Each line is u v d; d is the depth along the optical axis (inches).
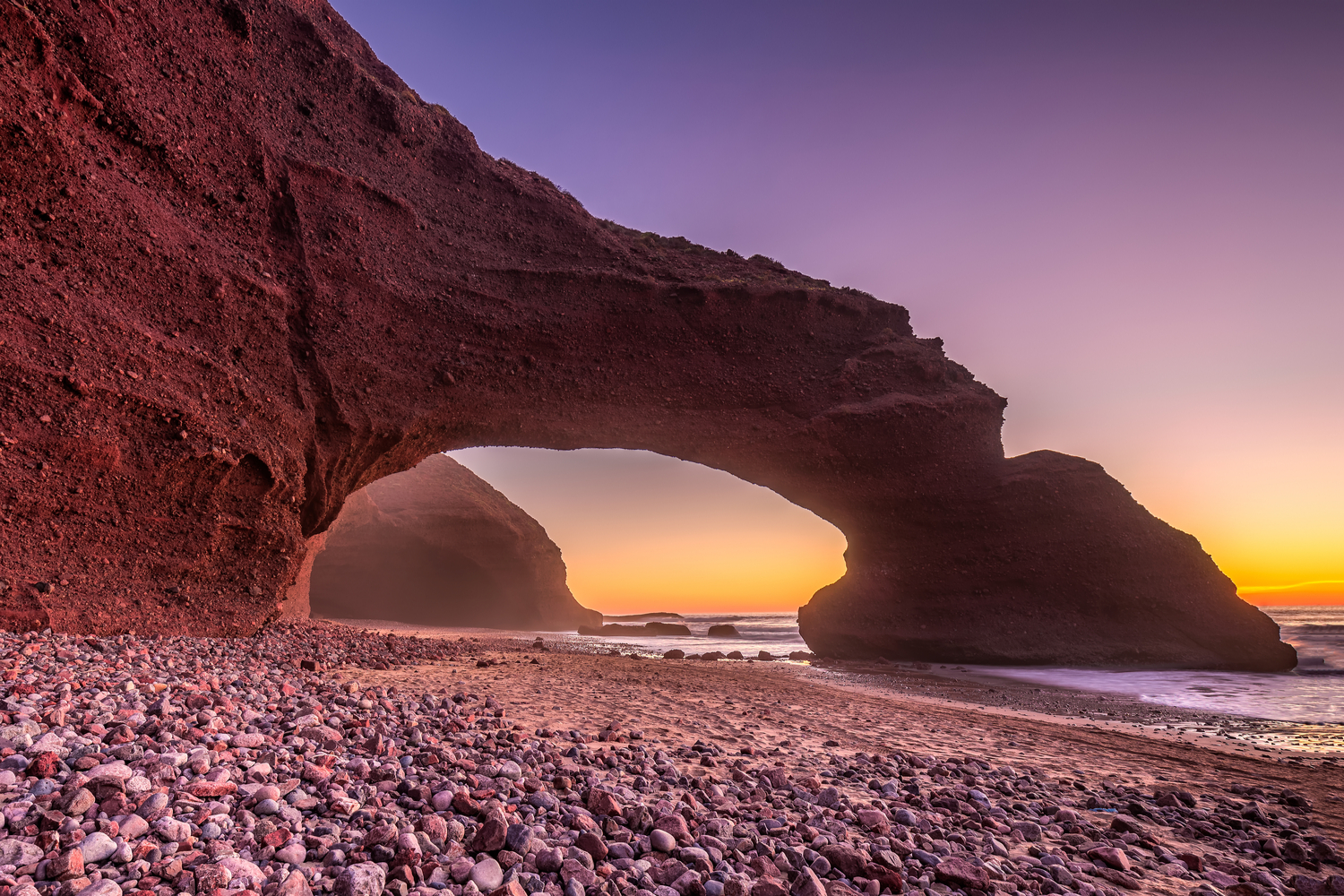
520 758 198.8
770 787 201.3
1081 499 1012.5
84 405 436.1
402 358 779.4
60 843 94.3
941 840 167.5
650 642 1654.8
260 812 119.3
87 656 273.0
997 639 963.3
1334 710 553.3
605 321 924.0
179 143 596.4
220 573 524.4
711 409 970.1
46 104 455.8
